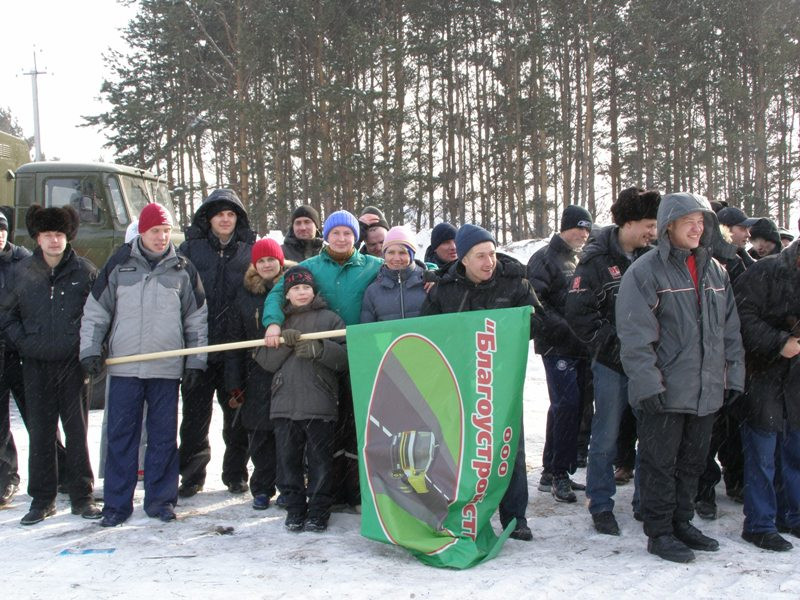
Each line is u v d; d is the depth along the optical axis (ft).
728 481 16.08
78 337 15.15
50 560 12.71
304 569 12.04
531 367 34.14
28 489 15.24
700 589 11.05
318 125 82.53
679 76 91.81
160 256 15.40
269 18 78.07
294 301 14.71
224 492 17.24
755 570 11.80
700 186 102.12
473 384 13.10
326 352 14.05
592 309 14.25
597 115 95.45
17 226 28.53
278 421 14.46
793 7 94.38
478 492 12.78
